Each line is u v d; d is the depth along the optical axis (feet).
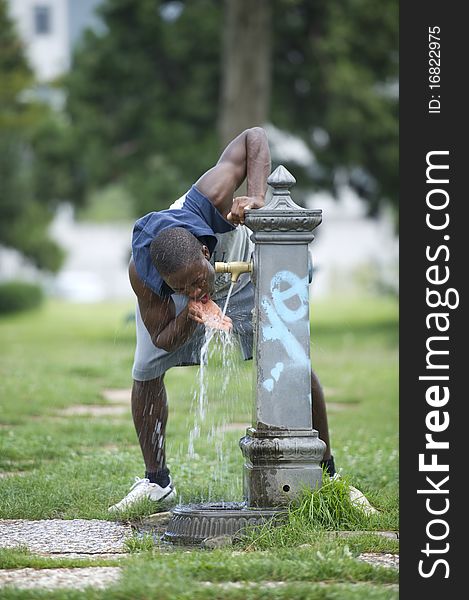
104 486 64.08
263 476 52.85
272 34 234.79
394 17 235.81
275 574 44.29
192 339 58.08
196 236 52.54
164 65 240.73
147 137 237.86
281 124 239.91
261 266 53.11
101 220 547.08
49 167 254.47
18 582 43.96
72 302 438.81
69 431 85.87
